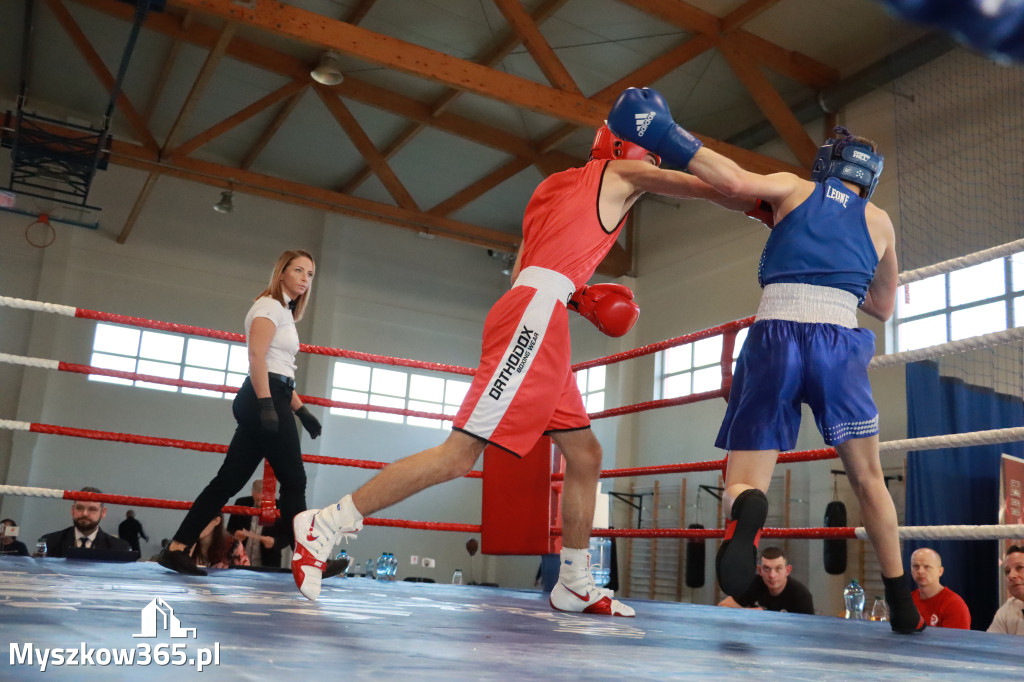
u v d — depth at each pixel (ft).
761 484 5.71
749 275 32.12
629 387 37.22
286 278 9.12
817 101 29.32
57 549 15.42
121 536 31.94
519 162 35.17
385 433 39.65
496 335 6.37
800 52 28.63
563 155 35.27
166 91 32.96
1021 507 20.74
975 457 22.57
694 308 34.60
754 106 31.42
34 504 33.09
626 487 36.27
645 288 37.58
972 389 23.49
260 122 34.58
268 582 7.88
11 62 31.73
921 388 22.99
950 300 24.95
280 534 18.88
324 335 38.65
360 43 22.36
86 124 34.68
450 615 5.36
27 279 34.32
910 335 26.07
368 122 34.42
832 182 6.23
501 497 10.50
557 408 7.11
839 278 5.96
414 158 36.63
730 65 27.48
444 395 41.22
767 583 14.93
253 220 38.45
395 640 3.53
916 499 22.12
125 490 34.55
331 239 39.58
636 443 36.65
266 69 30.73
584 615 6.64
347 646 3.14
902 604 6.29
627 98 5.82
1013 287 23.22
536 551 10.12
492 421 6.11
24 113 25.44
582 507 7.09
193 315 36.78
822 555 27.40
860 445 5.97
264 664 2.47
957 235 24.82
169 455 35.53
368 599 6.48
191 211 37.40
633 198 6.80
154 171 32.71
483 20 28.14
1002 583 20.52
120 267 35.88
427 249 41.93
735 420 5.90
